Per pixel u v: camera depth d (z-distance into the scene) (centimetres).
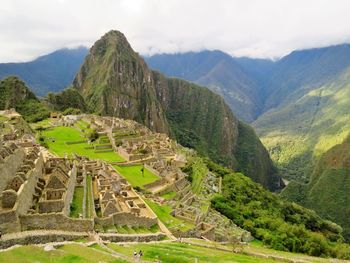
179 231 7025
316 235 10981
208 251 5956
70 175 6588
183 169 13025
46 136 14838
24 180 5431
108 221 5847
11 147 6581
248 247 8094
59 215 5094
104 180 7831
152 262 4375
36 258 3941
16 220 4559
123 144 13812
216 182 13650
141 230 6406
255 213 11719
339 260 9075
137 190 9150
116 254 4572
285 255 8069
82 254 4269
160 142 16925
